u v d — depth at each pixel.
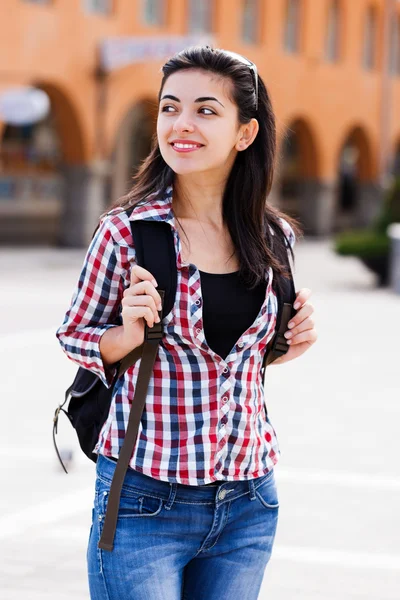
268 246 4.05
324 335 19.69
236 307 3.88
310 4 48.41
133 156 46.62
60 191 40.75
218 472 3.82
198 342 3.78
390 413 13.12
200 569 4.04
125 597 3.80
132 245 3.85
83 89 35.91
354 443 11.45
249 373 3.93
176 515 3.83
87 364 3.88
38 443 10.96
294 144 53.47
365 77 53.56
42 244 38.81
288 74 47.28
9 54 32.75
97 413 4.01
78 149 36.69
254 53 44.88
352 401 13.80
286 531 8.46
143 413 3.83
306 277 30.86
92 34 35.94
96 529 3.88
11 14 32.66
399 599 7.17
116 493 3.79
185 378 3.82
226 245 3.98
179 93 3.89
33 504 8.96
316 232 50.34
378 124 55.06
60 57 34.75
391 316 22.86
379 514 8.98
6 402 12.97
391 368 16.39
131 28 37.75
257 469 3.95
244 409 3.89
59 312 21.52
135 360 3.84
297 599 7.11
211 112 3.88
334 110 50.88
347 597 7.17
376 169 55.12
